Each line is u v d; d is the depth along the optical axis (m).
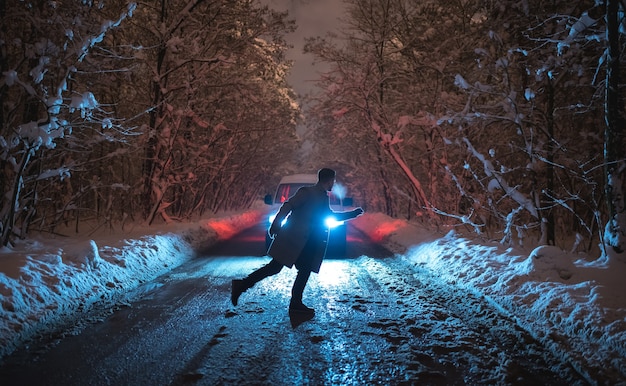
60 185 11.35
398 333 4.68
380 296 6.40
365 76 16.89
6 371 3.62
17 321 4.55
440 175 15.50
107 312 5.44
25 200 9.03
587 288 5.09
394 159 15.18
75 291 5.88
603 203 10.76
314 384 3.43
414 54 16.59
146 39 15.48
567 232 13.62
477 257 8.02
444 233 12.38
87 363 3.81
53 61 8.27
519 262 7.07
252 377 3.55
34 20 8.35
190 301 6.03
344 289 6.86
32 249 8.10
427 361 3.93
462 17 15.39
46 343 4.29
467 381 3.53
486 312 5.47
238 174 24.89
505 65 9.66
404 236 13.09
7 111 8.94
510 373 3.69
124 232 12.20
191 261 9.89
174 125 14.60
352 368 3.74
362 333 4.67
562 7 10.02
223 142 19.73
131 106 16.31
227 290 6.73
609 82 6.58
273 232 5.57
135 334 4.61
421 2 16.92
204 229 14.80
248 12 16.19
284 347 4.24
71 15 8.61
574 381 3.56
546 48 9.80
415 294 6.54
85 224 14.73
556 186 11.80
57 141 9.75
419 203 15.58
